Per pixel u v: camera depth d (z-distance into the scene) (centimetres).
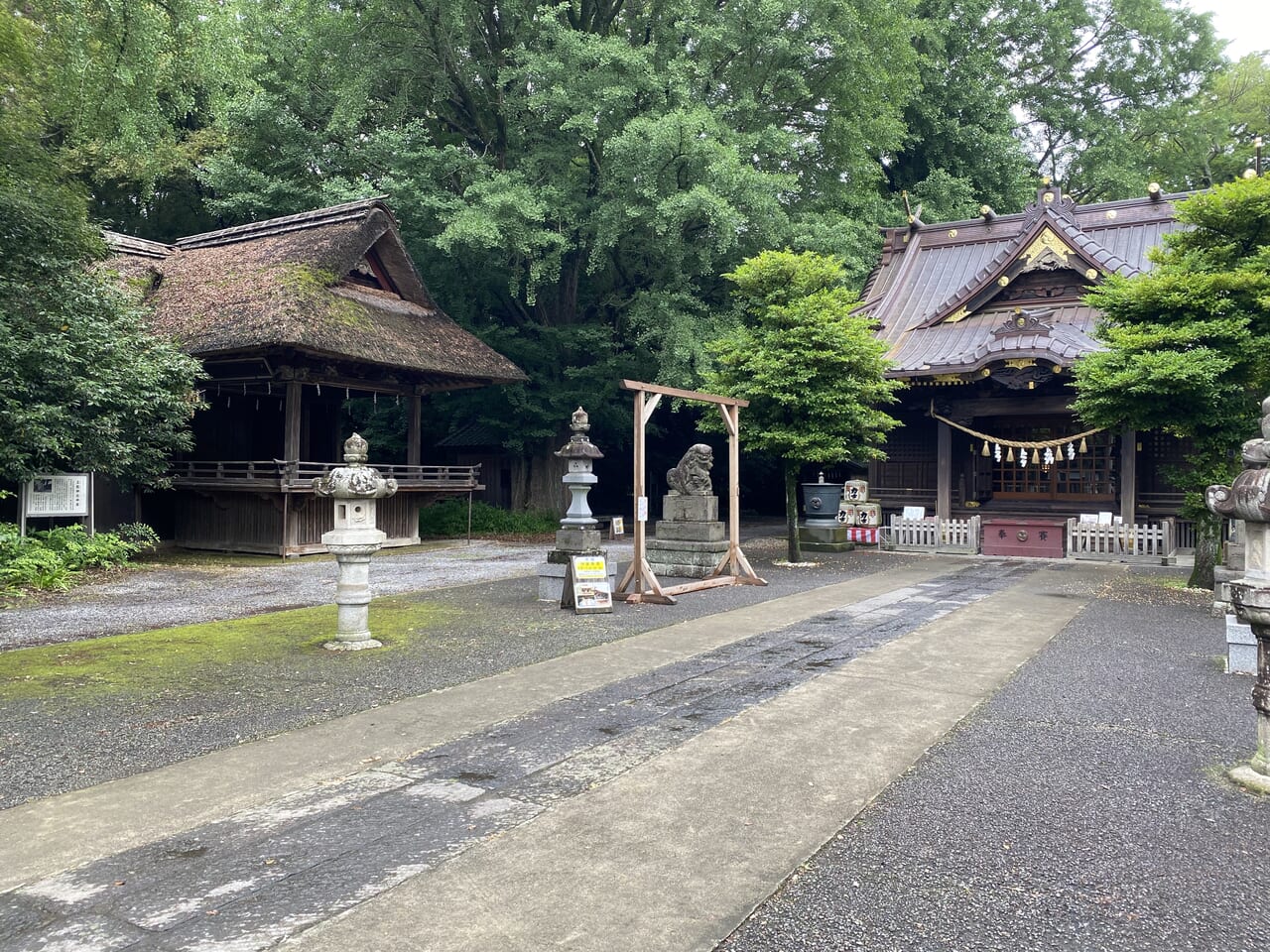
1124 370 1190
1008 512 1984
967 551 1898
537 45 2339
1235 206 1174
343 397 2434
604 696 660
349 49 2378
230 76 1894
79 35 1642
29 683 699
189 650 839
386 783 470
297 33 2425
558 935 312
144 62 1719
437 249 2386
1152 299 1212
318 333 1752
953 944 310
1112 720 600
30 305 1388
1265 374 1166
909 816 428
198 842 392
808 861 377
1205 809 439
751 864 373
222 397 2145
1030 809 438
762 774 487
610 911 330
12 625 985
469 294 2681
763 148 2359
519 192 2156
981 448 2075
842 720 596
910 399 2102
